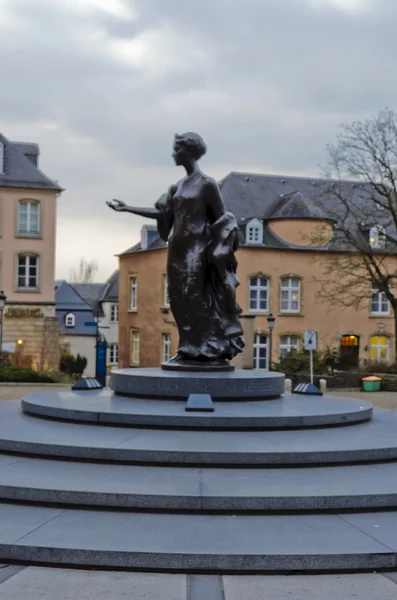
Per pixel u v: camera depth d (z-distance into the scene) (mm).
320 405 12195
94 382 14219
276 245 43156
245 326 35750
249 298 42562
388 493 7938
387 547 6785
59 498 7836
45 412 11367
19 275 42469
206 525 7316
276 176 47812
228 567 6512
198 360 13602
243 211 44844
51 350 42438
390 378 31188
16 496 7957
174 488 7977
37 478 8336
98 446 9172
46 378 29531
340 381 32500
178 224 13672
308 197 46156
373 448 9445
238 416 10445
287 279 43406
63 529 7133
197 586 6223
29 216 42500
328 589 6188
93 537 6910
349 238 37125
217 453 8977
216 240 13508
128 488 7930
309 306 43750
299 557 6547
